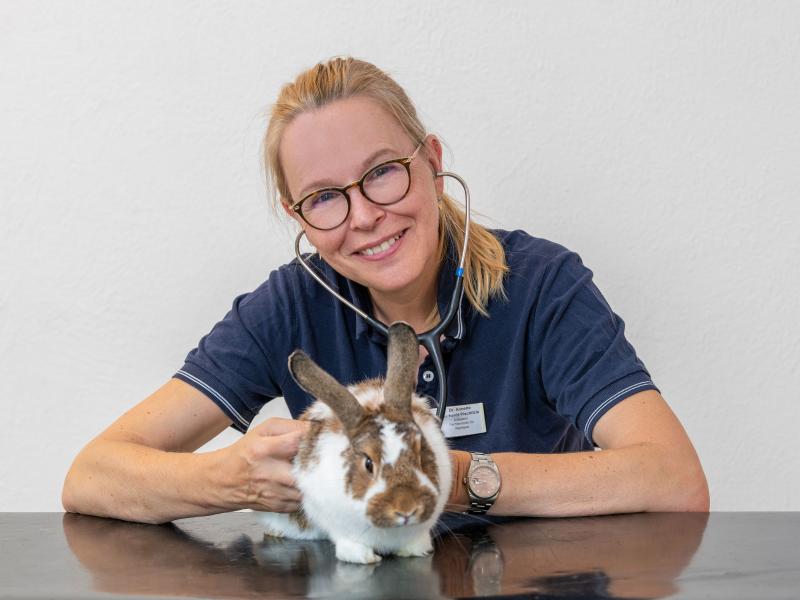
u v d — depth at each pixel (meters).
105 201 3.94
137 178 3.93
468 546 2.06
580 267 2.87
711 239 3.90
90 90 3.90
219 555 2.09
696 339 3.93
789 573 1.70
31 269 3.96
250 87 3.88
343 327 2.92
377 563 1.94
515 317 2.81
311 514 2.12
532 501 2.31
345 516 1.94
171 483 2.43
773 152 3.87
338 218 2.58
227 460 2.28
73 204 3.94
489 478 2.28
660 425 2.50
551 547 2.00
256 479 2.20
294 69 3.87
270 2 3.85
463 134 3.85
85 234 3.95
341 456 1.97
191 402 2.84
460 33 3.82
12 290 3.97
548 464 2.35
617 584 1.63
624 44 3.81
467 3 3.81
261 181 3.89
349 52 3.85
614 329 2.72
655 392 2.59
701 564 1.79
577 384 2.64
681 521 2.25
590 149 3.86
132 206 3.94
